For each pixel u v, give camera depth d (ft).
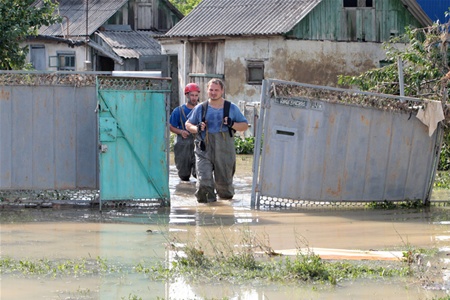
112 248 41.22
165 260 38.65
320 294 33.19
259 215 51.49
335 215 51.88
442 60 72.08
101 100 52.24
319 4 120.16
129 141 52.85
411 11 124.47
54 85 53.31
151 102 53.11
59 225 47.37
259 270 36.86
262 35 117.91
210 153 55.26
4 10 78.59
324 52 120.67
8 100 53.06
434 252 40.70
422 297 32.76
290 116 53.67
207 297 32.73
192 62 130.00
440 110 54.95
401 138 55.47
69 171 53.72
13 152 53.21
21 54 80.59
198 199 55.98
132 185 53.21
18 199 53.62
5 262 37.58
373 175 55.26
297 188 54.19
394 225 48.62
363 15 122.93
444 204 57.11
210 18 128.77
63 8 157.28
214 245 41.47
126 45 144.56
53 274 35.94
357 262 38.47
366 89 74.28
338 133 54.34
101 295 32.86
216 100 55.01
